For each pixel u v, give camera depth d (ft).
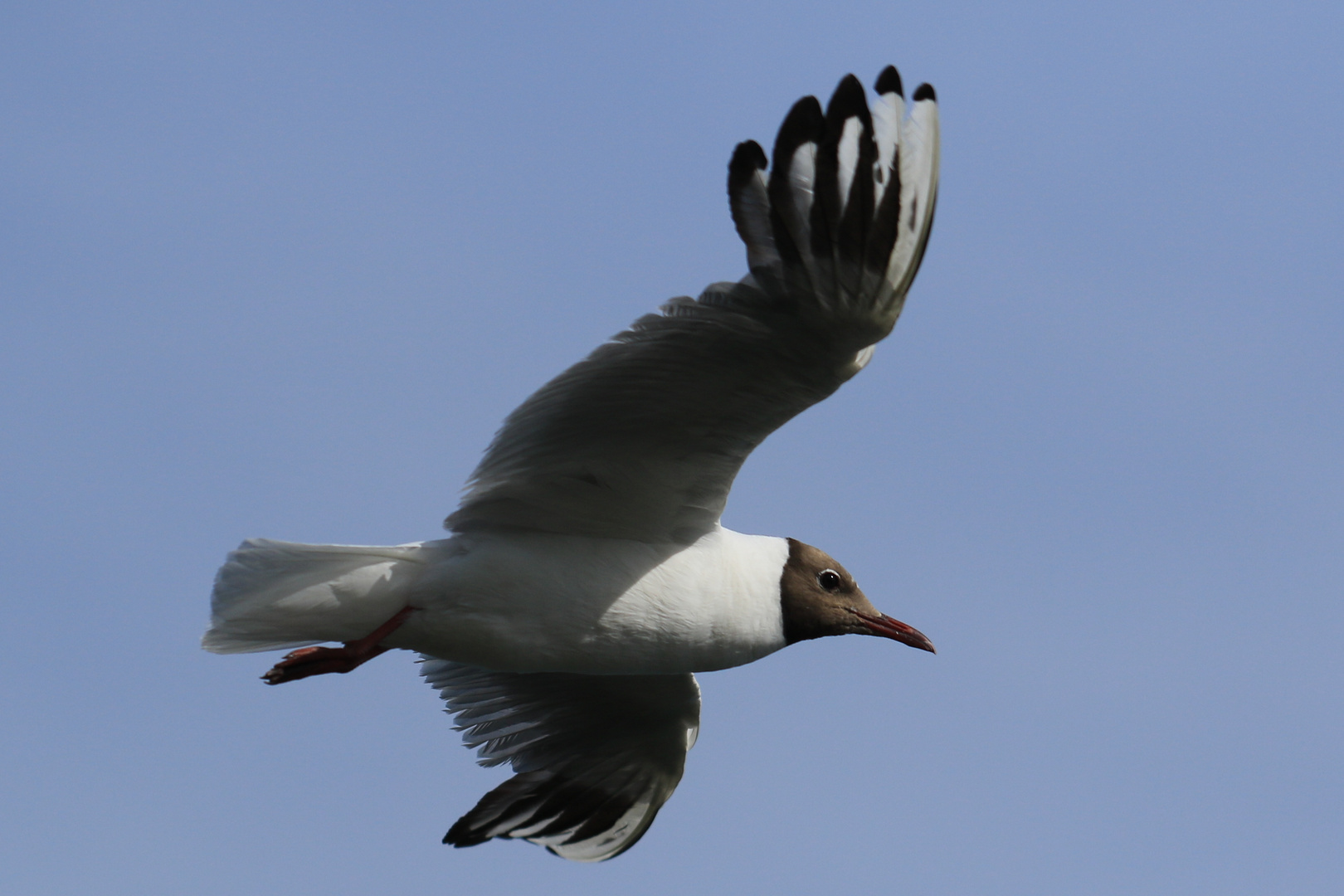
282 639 39.32
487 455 39.01
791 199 33.17
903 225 33.50
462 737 50.26
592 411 37.81
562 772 50.90
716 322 34.63
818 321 34.35
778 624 43.29
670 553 41.16
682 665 41.78
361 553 39.29
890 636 44.37
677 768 50.24
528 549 40.16
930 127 33.68
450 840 49.34
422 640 39.91
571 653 40.60
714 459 39.34
